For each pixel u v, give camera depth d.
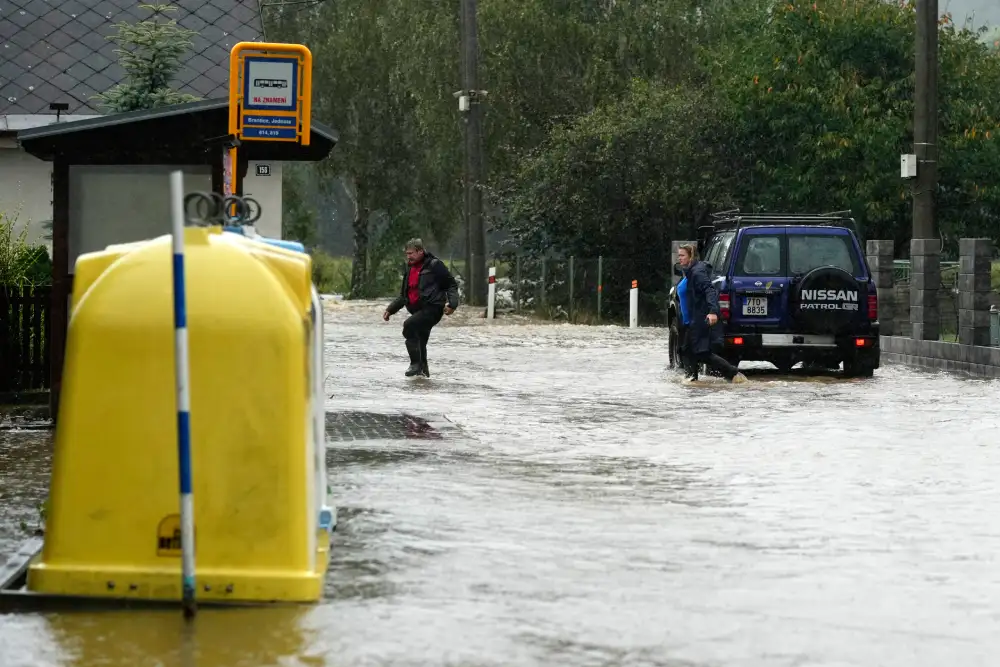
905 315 80.12
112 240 40.28
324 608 20.36
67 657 17.83
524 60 139.88
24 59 88.88
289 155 43.94
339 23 175.25
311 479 21.31
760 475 33.56
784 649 18.75
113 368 20.64
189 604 19.80
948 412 47.66
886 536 26.41
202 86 88.38
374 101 177.50
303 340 20.94
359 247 186.75
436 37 153.12
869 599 21.55
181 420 19.81
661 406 49.47
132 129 39.75
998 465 35.34
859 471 34.28
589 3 143.25
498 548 24.72
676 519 27.83
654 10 139.88
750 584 22.39
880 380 62.22
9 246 49.72
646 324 121.56
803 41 117.00
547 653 18.34
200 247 21.00
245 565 20.61
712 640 19.09
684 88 123.56
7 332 45.25
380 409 47.09
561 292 122.00
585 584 22.16
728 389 56.47
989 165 117.69
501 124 140.38
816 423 44.34
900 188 114.44
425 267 59.69
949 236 119.50
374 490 30.42
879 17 115.44
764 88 116.44
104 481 20.55
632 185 120.56
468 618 19.97
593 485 31.83
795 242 64.44
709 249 70.88
